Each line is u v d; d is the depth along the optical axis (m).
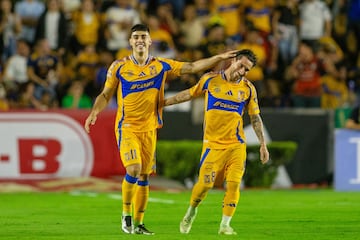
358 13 68.44
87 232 29.58
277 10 65.50
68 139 50.66
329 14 66.81
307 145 54.34
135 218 28.84
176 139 53.25
